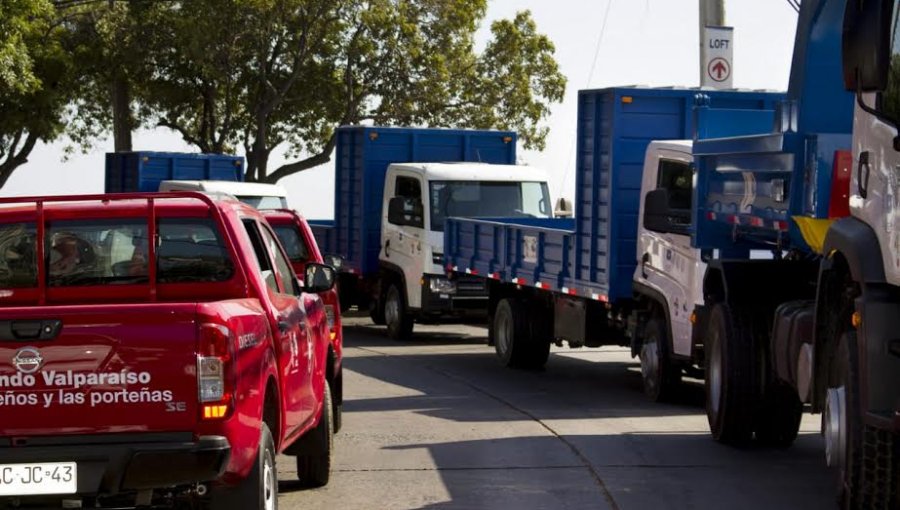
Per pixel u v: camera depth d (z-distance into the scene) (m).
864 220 10.88
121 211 10.62
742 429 15.69
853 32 9.80
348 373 24.44
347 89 59.66
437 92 59.12
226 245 10.65
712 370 16.16
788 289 15.73
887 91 10.20
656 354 20.39
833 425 11.24
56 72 60.34
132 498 9.57
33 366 9.05
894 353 10.36
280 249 12.83
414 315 31.77
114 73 60.72
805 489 13.21
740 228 16.11
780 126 14.44
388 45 58.50
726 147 15.98
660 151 20.28
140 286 10.62
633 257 21.53
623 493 12.98
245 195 38.09
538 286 24.31
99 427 9.09
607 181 21.66
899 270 10.03
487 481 13.64
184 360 9.09
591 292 22.22
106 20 59.72
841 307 11.60
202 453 9.02
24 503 9.18
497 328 26.23
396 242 32.03
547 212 31.19
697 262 18.94
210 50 56.88
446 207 30.70
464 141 34.50
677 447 15.84
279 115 61.75
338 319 16.61
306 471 13.23
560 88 61.41
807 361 13.14
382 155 34.09
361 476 13.93
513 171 31.27
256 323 9.88
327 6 57.12
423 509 12.29
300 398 11.64
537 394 21.42
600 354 28.89
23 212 10.58
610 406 19.86
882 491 10.70
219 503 9.55
